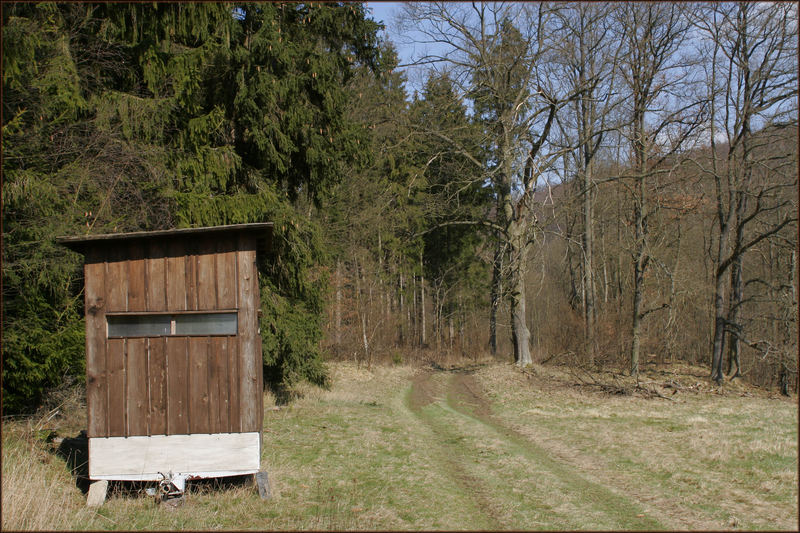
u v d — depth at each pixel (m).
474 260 39.28
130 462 6.86
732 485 8.27
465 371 27.94
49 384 9.84
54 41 8.87
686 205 22.55
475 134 23.23
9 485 6.29
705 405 16.30
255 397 6.98
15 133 8.29
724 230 20.86
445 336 40.47
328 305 23.56
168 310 7.04
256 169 13.05
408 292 38.72
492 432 12.85
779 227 18.28
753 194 19.09
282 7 12.38
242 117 12.14
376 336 28.53
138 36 9.85
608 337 26.16
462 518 6.72
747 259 26.84
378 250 31.00
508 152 22.36
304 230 13.30
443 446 11.20
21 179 7.94
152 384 6.97
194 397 6.97
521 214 23.55
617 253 29.64
